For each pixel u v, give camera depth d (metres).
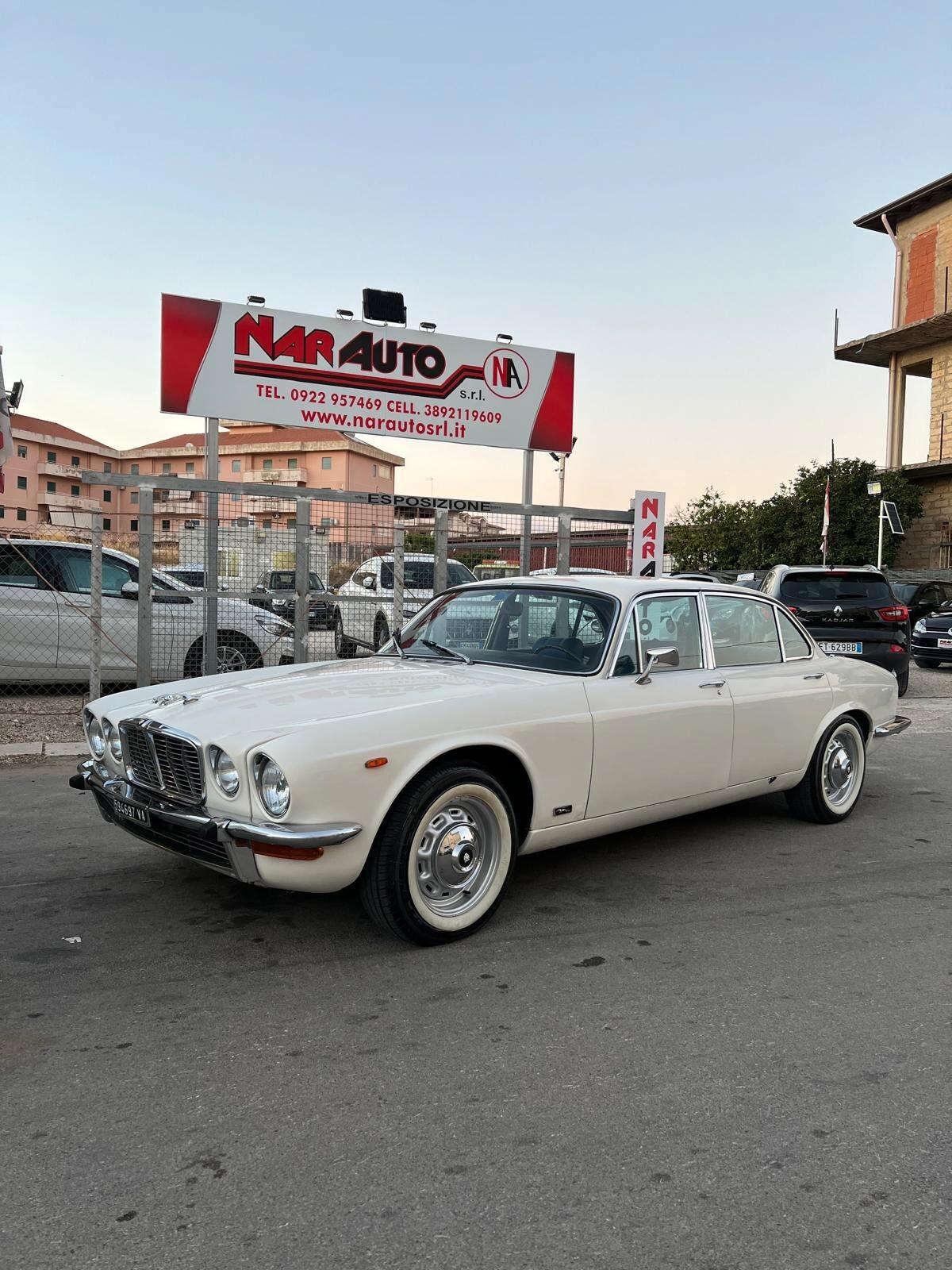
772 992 3.41
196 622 9.65
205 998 3.31
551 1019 3.18
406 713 3.60
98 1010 3.21
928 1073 2.85
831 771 5.72
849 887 4.61
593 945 3.82
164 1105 2.64
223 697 3.95
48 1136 2.49
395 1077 2.80
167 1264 2.02
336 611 9.95
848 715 5.75
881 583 11.07
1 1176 2.31
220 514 9.52
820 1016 3.22
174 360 10.02
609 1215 2.18
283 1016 3.18
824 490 30.94
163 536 9.62
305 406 10.65
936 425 32.28
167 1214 2.18
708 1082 2.79
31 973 3.50
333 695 3.85
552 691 4.09
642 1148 2.45
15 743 7.74
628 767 4.34
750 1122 2.57
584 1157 2.41
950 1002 3.35
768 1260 2.04
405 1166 2.36
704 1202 2.23
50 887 4.44
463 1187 2.28
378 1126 2.54
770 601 5.47
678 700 4.57
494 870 3.92
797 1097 2.71
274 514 9.85
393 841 3.54
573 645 4.51
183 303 10.02
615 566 12.12
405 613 10.11
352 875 3.43
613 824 4.40
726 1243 2.09
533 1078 2.80
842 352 34.41
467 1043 3.01
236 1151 2.43
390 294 11.05
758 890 4.54
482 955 3.71
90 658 9.39
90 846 5.10
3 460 8.24
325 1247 2.07
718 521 36.06
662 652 4.32
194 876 4.59
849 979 3.54
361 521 10.03
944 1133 2.53
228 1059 2.90
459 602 5.13
